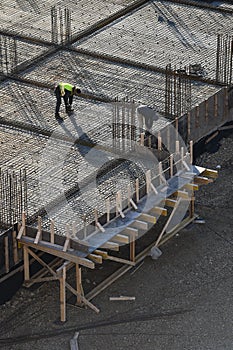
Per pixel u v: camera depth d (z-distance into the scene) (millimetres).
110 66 41094
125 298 31266
